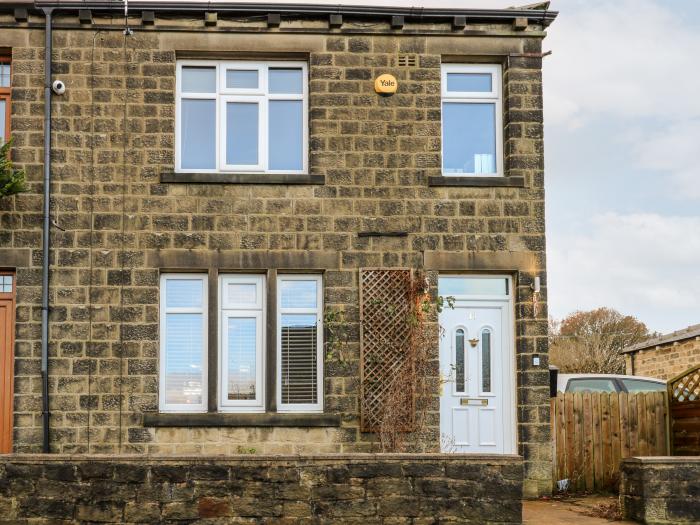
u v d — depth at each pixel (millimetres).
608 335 41531
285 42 13398
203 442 12664
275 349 12984
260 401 13016
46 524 9711
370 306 13008
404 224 13242
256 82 13609
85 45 13203
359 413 12852
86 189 12961
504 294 13477
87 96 13125
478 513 10055
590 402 13547
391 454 10109
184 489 9867
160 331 12969
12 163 12672
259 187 13148
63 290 12766
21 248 12781
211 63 13547
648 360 23953
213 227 13039
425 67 13516
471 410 13250
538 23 13570
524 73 13555
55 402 12578
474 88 13867
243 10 13188
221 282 13156
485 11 13391
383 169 13312
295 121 13617
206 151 13445
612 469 13414
